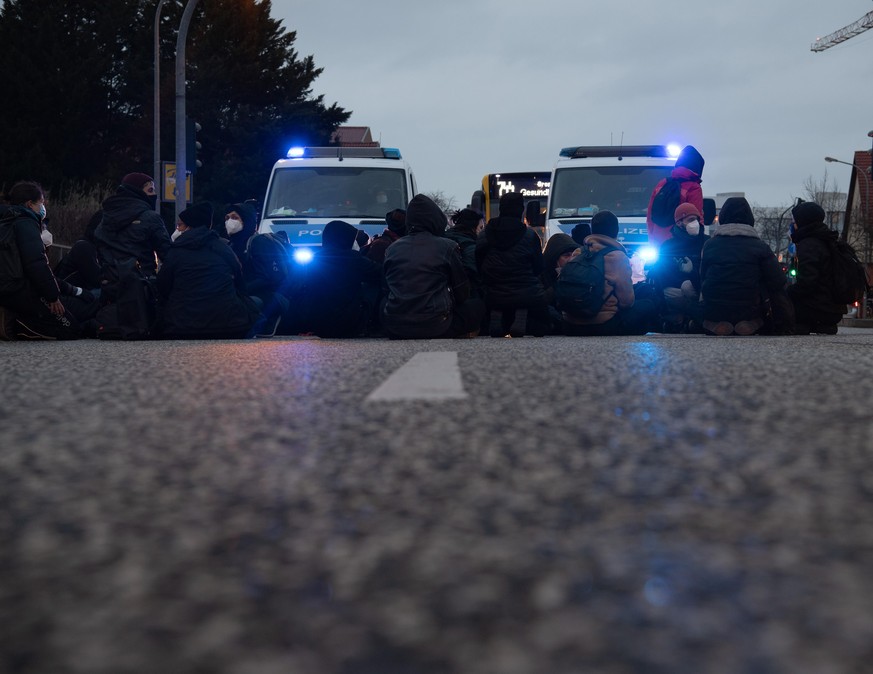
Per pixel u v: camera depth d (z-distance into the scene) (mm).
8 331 9500
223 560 1148
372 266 10172
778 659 771
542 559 1133
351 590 1006
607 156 15547
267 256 10812
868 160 62312
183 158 18484
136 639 841
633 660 769
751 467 1736
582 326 10273
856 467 1731
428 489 1587
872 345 6402
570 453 1892
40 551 1210
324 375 3771
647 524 1321
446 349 5938
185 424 2389
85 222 31812
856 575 1056
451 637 833
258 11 56656
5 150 49188
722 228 10320
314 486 1626
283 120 52812
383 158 15688
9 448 2070
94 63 53344
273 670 752
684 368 3791
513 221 10195
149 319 9641
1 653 815
